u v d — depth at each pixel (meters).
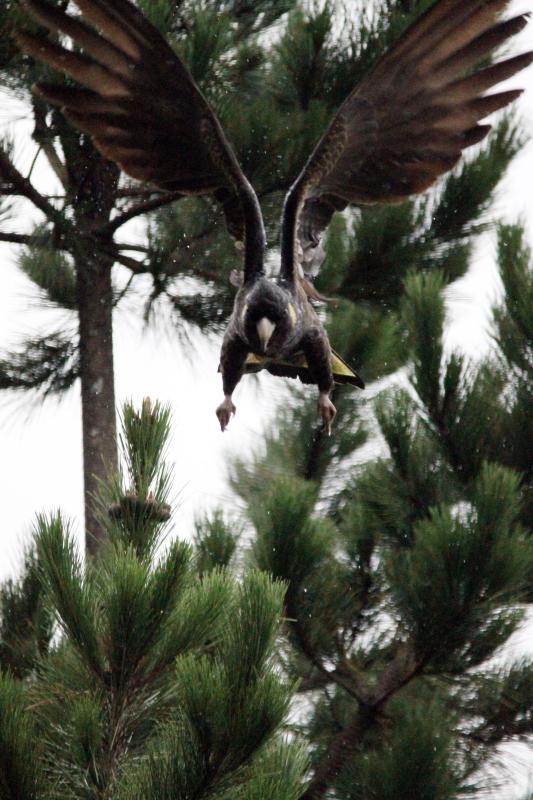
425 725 11.45
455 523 10.92
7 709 7.12
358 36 15.27
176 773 7.01
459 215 16.11
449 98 9.88
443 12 9.56
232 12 14.70
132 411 7.69
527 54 9.78
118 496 7.62
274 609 7.07
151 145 9.76
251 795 6.94
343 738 12.04
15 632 10.73
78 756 7.19
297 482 11.94
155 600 7.20
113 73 9.38
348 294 16.14
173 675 7.52
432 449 12.95
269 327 9.66
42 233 14.95
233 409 10.20
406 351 14.24
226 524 11.66
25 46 9.23
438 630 11.16
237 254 15.18
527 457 12.91
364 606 12.77
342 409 14.99
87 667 7.47
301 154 14.18
